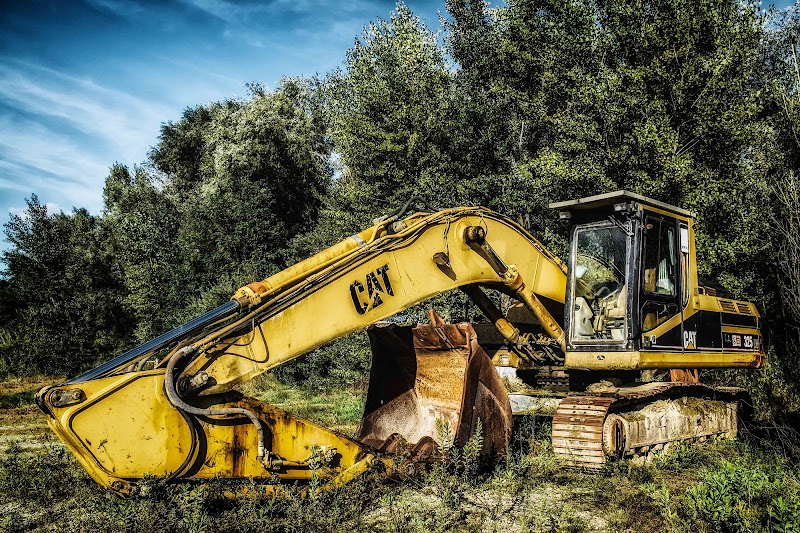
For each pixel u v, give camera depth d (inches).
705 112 525.7
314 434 213.0
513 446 297.0
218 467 188.1
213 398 192.4
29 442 387.5
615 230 297.4
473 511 217.2
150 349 186.5
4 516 221.6
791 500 199.5
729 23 541.3
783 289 427.5
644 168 534.0
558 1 659.4
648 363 285.9
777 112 526.6
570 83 645.9
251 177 1127.0
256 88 1413.6
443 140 695.7
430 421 276.2
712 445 334.0
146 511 173.9
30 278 923.4
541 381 372.5
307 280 217.8
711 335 337.1
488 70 774.5
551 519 208.5
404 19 800.9
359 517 202.8
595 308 299.3
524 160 691.4
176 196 1369.3
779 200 430.6
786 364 431.8
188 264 877.8
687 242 326.6
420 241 255.1
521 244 301.9
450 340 263.3
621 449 272.5
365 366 631.2
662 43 548.7
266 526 186.9
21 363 872.3
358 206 694.5
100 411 171.2
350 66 784.3
